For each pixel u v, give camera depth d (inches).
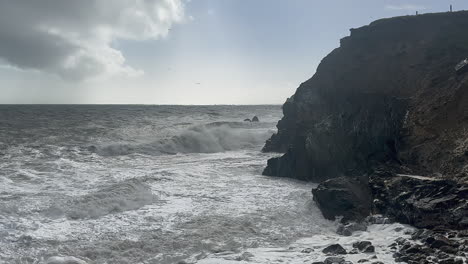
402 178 711.1
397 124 923.4
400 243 549.6
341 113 1024.2
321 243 580.1
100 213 645.3
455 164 729.0
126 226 599.2
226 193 818.2
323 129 1007.6
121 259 498.9
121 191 729.6
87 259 490.9
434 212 604.7
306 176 983.6
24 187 759.7
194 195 791.1
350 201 703.1
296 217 695.7
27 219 588.4
